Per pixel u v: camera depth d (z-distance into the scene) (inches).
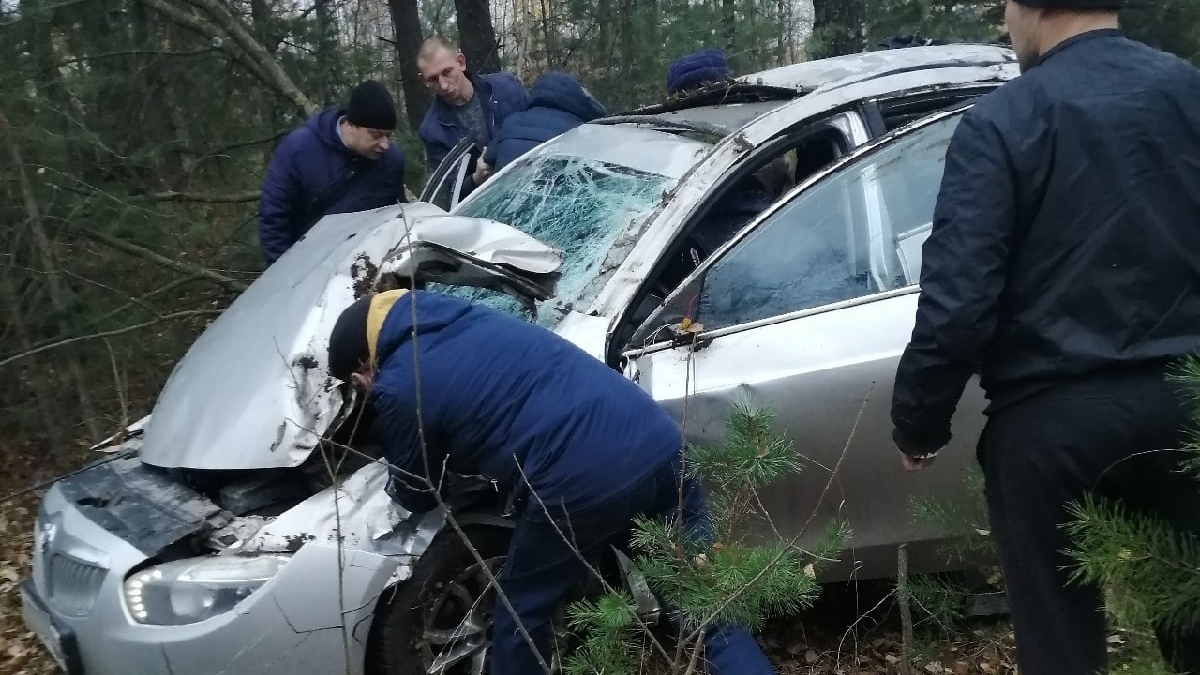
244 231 238.1
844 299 108.9
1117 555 62.7
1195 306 69.7
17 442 206.8
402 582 96.7
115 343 202.2
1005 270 71.1
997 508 77.4
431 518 98.3
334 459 99.4
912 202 112.6
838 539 82.9
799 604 97.4
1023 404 73.1
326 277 111.3
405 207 124.6
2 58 198.1
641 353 105.3
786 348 104.0
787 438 101.0
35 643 134.3
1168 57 72.4
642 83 292.8
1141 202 68.9
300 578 92.1
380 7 369.1
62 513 106.6
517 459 85.2
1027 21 74.8
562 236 125.0
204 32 251.8
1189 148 70.0
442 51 196.2
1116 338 69.6
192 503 102.3
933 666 105.1
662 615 92.4
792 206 110.8
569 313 110.7
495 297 122.0
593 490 84.4
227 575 92.4
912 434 78.9
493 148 171.9
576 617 81.5
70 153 204.8
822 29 284.2
